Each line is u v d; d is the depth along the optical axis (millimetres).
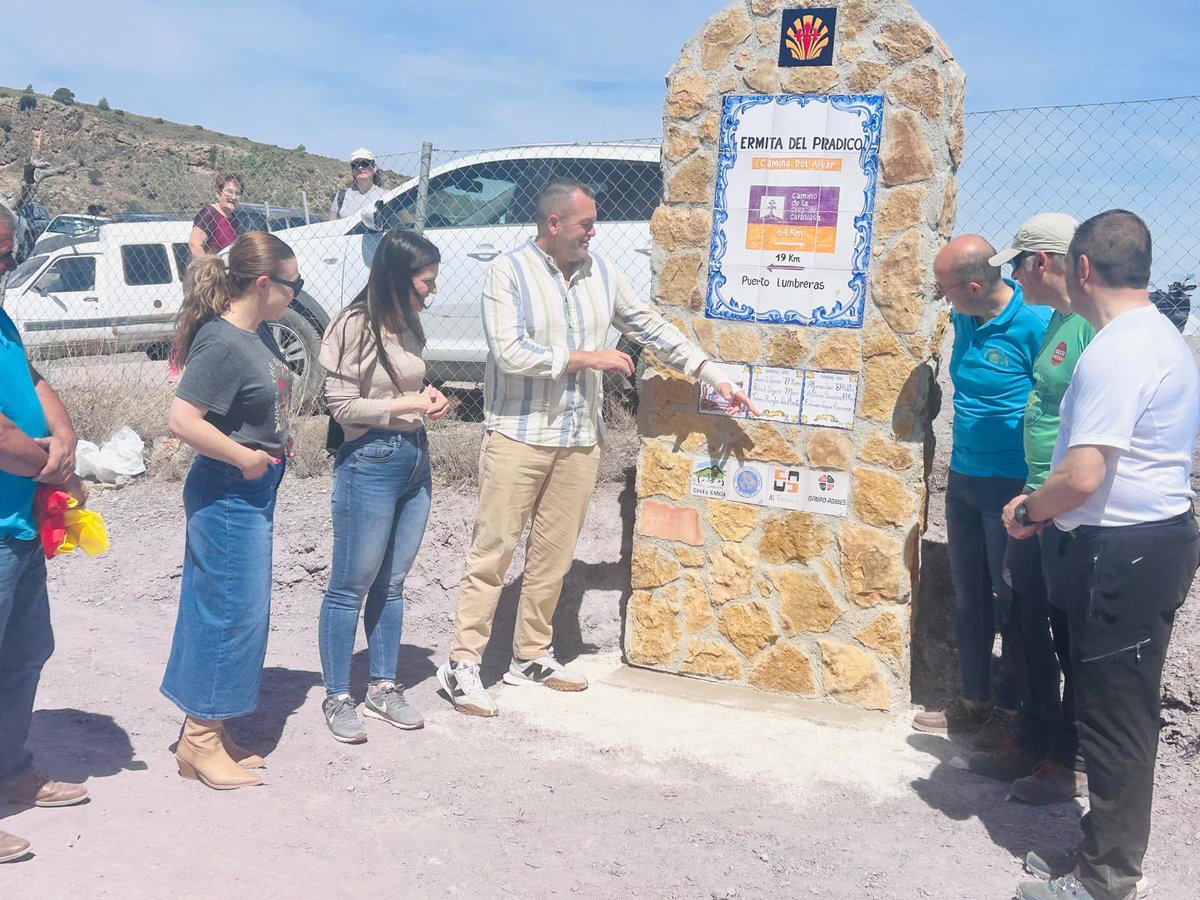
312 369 7977
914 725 4328
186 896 2957
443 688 4566
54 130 92562
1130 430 2770
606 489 6047
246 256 3502
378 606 4320
